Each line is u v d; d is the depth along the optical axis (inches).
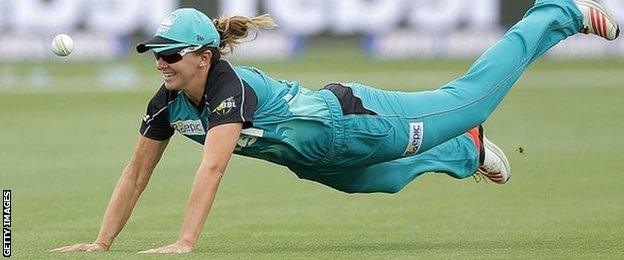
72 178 2063.2
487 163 1392.7
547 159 2305.6
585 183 1961.1
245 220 1574.8
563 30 1355.8
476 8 4972.9
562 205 1710.1
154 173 2132.1
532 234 1398.9
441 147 1349.7
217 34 1150.3
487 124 2987.2
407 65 4731.8
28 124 3036.4
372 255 1174.3
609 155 2359.7
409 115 1237.1
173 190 1908.2
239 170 2186.3
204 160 1138.7
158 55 1137.4
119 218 1232.2
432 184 1972.2
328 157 1223.5
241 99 1143.6
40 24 4916.3
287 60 4948.3
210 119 1147.3
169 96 1181.7
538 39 1326.3
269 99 1171.3
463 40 4985.2
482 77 1286.9
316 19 5012.3
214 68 1150.3
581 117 3122.5
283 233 1440.7
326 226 1512.1
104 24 4948.3
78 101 3624.5
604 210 1646.2
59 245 1328.7
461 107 1269.7
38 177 2079.2
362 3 5022.1
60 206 1727.4
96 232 1462.8
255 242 1348.4
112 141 2657.5
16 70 4677.7
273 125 1176.8
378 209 1690.5
